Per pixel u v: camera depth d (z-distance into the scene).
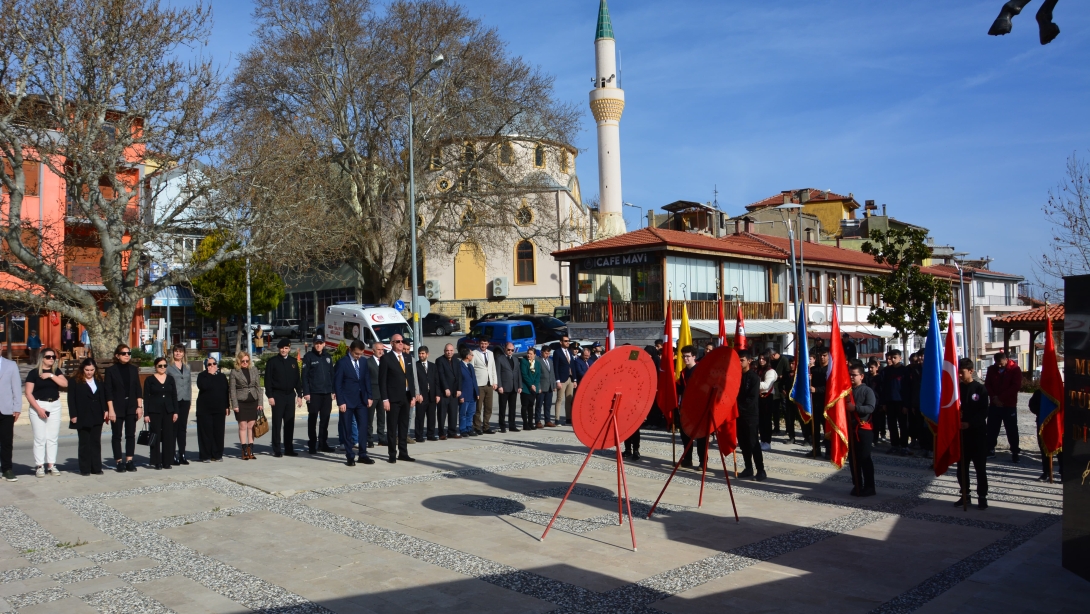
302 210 26.05
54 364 11.90
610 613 5.84
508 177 38.62
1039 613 5.87
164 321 37.84
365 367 12.77
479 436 16.72
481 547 7.60
